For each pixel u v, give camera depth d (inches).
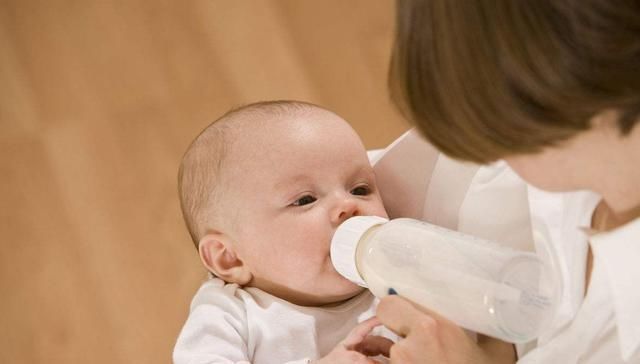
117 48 116.3
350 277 58.1
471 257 49.3
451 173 66.5
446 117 35.5
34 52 118.3
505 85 33.2
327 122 69.2
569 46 31.7
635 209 43.7
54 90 115.6
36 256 107.5
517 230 61.3
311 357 65.7
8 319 105.0
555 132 34.6
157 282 103.0
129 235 106.0
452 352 50.2
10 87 117.1
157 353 99.7
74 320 103.4
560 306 52.0
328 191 66.7
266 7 113.6
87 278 105.0
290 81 108.9
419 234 52.6
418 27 34.4
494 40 32.5
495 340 57.7
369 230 56.6
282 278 67.1
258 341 66.2
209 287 70.5
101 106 113.3
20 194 111.0
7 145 113.9
